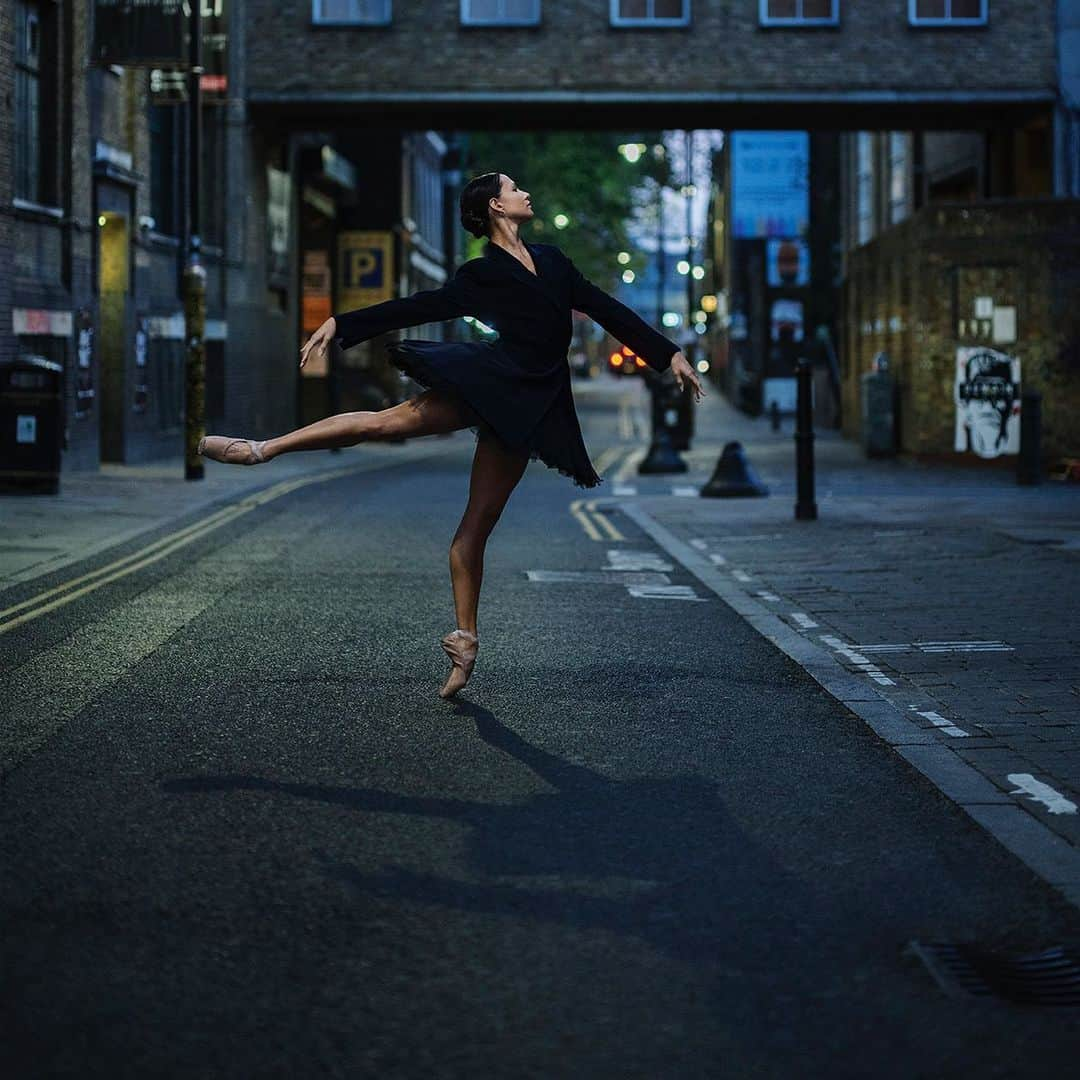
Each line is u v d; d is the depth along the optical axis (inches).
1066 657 349.1
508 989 155.7
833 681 321.7
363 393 1619.1
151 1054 139.6
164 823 212.8
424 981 157.4
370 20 1256.8
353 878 190.1
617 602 437.4
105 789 230.4
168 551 552.1
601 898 184.4
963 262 1071.6
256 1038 143.1
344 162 1614.2
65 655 342.0
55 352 917.8
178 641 362.6
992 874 195.5
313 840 205.9
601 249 2947.8
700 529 645.9
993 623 397.4
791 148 2292.1
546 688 314.7
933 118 1311.5
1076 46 1236.5
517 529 649.6
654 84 1254.9
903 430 1164.5
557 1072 137.2
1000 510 724.0
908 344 1138.7
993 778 243.3
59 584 458.9
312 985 155.9
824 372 1895.9
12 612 402.0
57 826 210.7
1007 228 1065.5
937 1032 146.9
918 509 733.9
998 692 311.6
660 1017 149.4
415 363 251.9
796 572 504.1
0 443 767.1
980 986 158.6
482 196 257.8
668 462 1035.9
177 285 1175.0
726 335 3048.7
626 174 2955.2
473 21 1255.5
